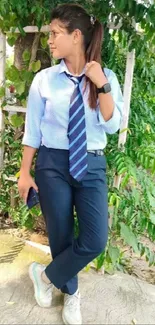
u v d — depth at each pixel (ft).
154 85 8.29
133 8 6.73
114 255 7.51
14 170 9.15
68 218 5.97
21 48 8.82
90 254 5.83
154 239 7.90
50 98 5.49
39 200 6.09
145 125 8.04
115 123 5.45
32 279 6.74
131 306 6.84
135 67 7.93
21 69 8.91
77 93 5.42
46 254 8.34
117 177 7.45
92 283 7.47
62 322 6.28
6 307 6.59
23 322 6.23
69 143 5.58
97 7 7.07
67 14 5.20
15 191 9.30
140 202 7.68
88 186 5.71
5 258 8.11
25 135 5.94
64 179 5.78
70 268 5.98
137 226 8.07
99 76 5.20
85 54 5.41
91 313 6.56
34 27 7.92
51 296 6.68
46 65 8.64
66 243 6.09
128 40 7.08
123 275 7.89
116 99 5.61
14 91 8.80
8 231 9.43
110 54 7.49
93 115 5.52
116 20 7.03
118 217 7.61
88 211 5.73
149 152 7.34
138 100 8.27
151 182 7.76
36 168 5.96
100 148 5.79
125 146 7.54
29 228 9.31
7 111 8.91
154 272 9.07
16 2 7.36
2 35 8.48
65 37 5.25
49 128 5.67
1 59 8.63
